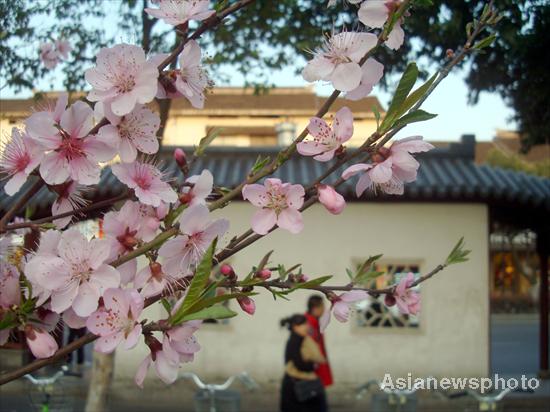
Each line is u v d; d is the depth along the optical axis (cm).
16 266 156
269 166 154
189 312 129
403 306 187
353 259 1070
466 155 1111
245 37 667
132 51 139
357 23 166
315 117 150
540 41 685
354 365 1055
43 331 143
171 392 1044
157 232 160
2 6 473
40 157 142
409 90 139
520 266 2866
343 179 150
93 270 141
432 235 1073
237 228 1020
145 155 158
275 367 1058
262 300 1066
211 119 2320
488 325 1057
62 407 694
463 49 158
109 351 135
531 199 1037
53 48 477
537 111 824
